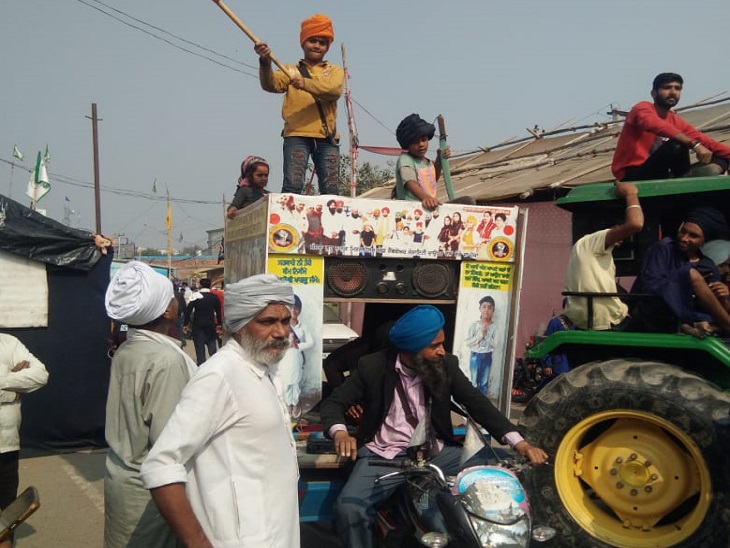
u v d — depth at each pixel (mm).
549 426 4117
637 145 5070
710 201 4465
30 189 14430
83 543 4863
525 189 10727
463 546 2869
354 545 3592
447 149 5691
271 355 2568
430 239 4551
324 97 5754
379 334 4645
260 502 2465
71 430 7371
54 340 7297
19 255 7098
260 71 5688
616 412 3957
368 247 4445
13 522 3256
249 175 6078
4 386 4375
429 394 3801
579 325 4500
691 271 3990
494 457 3697
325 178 6000
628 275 4820
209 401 2424
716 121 10977
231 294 2584
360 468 3742
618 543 3930
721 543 3650
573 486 4133
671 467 3898
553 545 4062
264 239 4387
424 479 3395
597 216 4875
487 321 4703
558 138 14625
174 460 2381
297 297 4375
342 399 3775
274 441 2541
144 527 2996
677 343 3984
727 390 4121
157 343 3186
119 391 3121
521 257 4695
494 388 4727
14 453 4488
